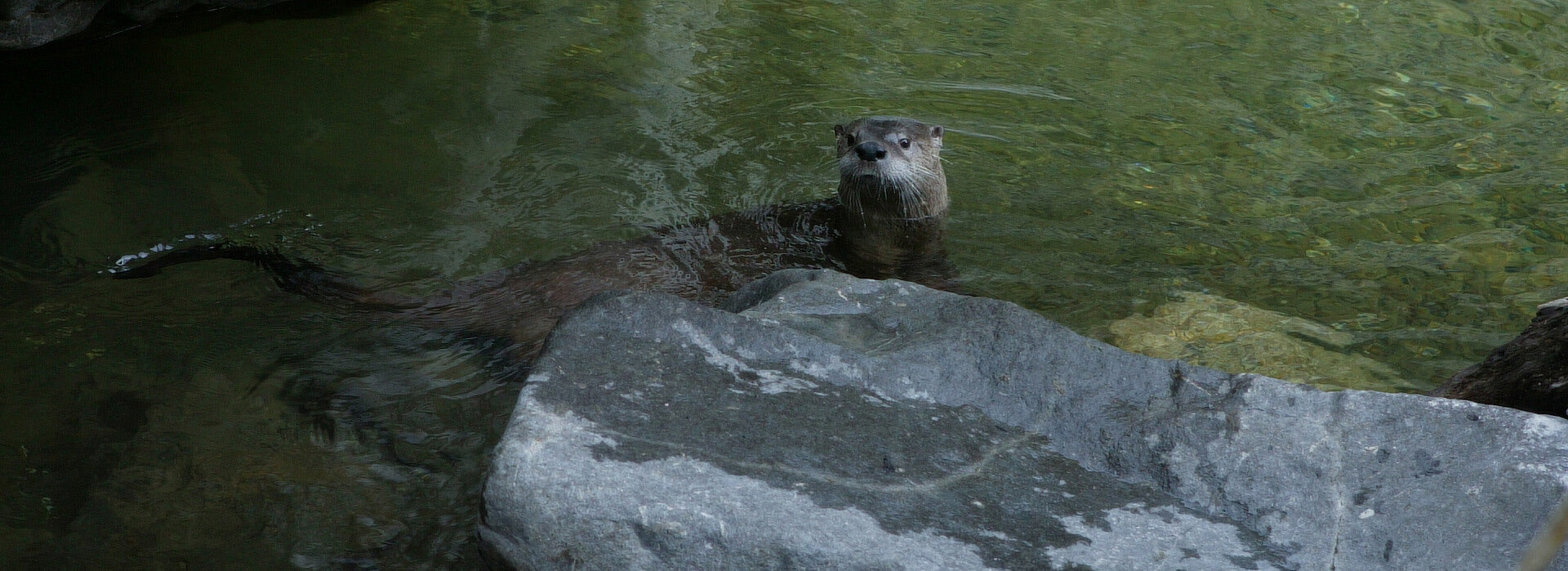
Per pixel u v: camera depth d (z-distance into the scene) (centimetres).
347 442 845
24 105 1476
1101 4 2028
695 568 595
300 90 1565
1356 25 1923
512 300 1073
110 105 1492
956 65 1767
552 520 607
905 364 731
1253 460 657
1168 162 1449
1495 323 1065
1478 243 1223
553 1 1948
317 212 1259
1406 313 1087
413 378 935
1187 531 617
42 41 1547
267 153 1389
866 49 1823
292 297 1067
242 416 878
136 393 909
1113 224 1281
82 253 1145
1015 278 1162
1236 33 1895
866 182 1259
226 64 1633
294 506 770
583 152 1438
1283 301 1114
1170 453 667
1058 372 731
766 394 698
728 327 747
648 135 1500
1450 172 1405
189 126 1445
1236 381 716
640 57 1752
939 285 1138
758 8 1980
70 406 888
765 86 1677
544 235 1223
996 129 1549
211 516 758
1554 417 664
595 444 633
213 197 1279
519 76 1658
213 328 1010
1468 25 1914
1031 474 655
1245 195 1354
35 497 776
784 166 1435
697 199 1335
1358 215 1297
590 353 721
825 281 848
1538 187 1353
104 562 713
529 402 666
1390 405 684
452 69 1664
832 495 615
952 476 645
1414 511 614
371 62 1669
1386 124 1555
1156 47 1839
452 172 1366
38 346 975
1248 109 1612
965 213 1313
